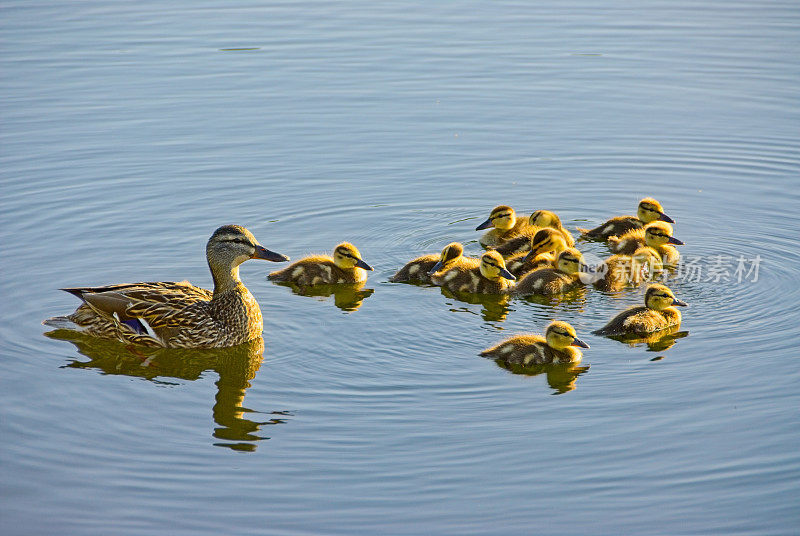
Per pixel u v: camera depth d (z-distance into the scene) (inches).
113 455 428.5
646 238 646.5
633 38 1029.8
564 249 624.1
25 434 443.2
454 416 458.0
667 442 433.7
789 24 1057.5
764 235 665.0
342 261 618.2
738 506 390.9
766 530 376.8
